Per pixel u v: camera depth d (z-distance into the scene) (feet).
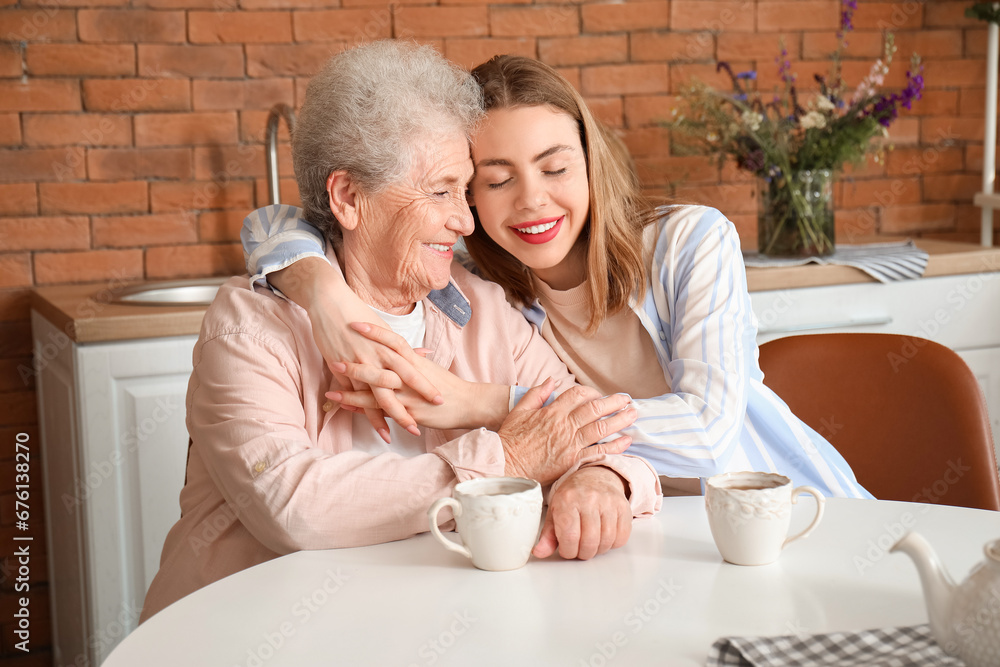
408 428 3.89
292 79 8.04
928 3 9.37
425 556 3.27
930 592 2.28
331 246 4.37
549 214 4.45
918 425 5.01
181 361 6.42
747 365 4.46
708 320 4.39
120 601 6.47
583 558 3.16
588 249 4.75
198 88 7.83
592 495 3.25
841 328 7.65
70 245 7.70
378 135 4.02
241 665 2.50
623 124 8.79
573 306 4.87
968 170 9.70
